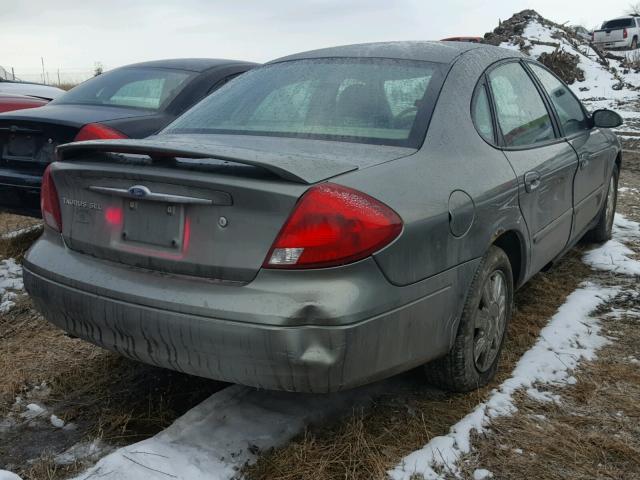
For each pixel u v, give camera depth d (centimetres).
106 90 568
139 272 250
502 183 304
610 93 2189
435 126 288
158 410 296
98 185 262
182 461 243
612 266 486
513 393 302
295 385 226
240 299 225
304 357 219
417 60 325
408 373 320
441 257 257
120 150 251
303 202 224
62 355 352
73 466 253
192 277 239
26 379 325
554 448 262
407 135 282
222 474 240
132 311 243
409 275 241
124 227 256
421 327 251
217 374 235
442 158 280
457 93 309
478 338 299
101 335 258
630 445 266
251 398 288
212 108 329
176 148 239
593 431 275
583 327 375
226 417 272
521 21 2970
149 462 241
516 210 319
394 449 259
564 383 313
